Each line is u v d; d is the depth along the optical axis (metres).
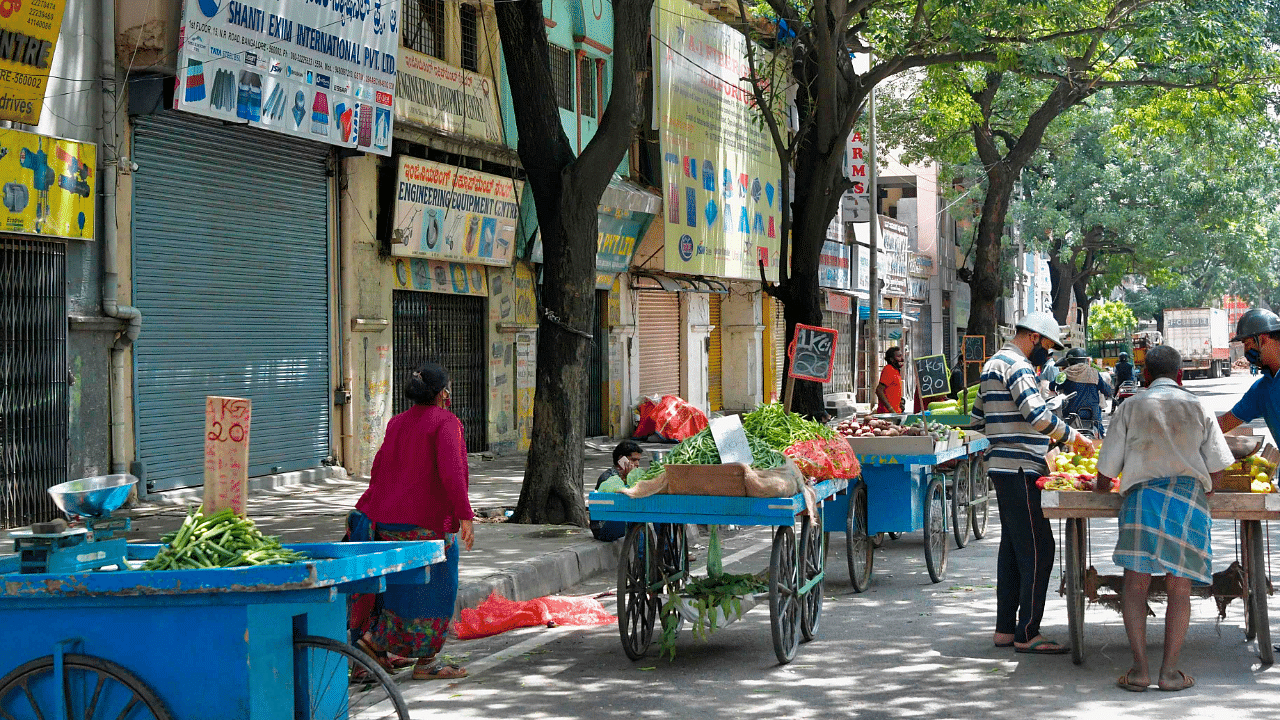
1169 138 27.56
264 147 14.39
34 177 10.89
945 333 47.12
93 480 4.87
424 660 6.90
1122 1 19.83
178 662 4.41
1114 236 42.38
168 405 12.95
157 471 12.79
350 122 14.56
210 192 13.52
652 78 21.98
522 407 19.98
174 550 4.66
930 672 6.85
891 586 9.65
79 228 11.51
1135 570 6.34
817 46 17.44
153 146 12.66
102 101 11.88
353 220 15.97
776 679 6.79
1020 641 7.29
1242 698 6.15
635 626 7.38
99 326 11.88
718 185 24.64
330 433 15.82
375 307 16.42
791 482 7.21
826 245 31.77
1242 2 21.27
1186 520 6.29
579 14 20.83
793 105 29.17
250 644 4.36
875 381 26.59
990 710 6.03
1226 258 41.72
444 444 6.69
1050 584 9.55
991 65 20.08
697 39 23.56
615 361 22.56
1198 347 66.44
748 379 29.05
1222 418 7.23
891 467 9.52
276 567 4.29
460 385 18.64
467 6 18.28
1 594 4.41
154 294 12.70
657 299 25.22
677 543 8.05
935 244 44.53
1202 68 22.50
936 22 19.00
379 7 14.86
